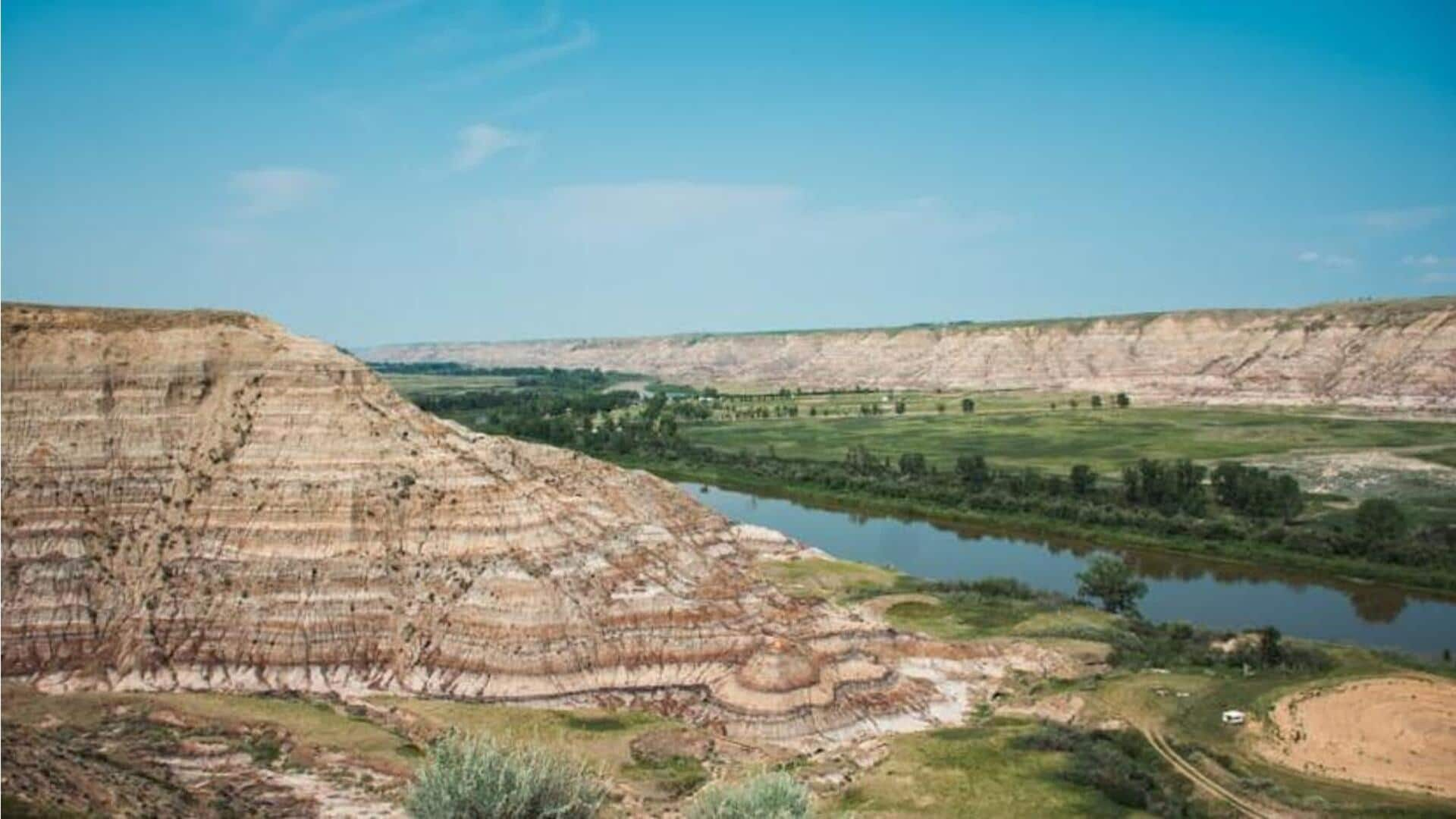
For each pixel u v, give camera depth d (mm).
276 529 83562
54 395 87188
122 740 62000
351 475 86500
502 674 77125
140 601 80000
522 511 87500
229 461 87062
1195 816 60156
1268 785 63312
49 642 77375
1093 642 92125
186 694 72250
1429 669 84188
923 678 83000
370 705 72312
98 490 84625
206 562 82250
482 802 38844
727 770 65062
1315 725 71812
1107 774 62969
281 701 70938
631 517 98062
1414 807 60375
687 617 82688
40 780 42000
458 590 81875
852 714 75000
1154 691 79000
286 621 79375
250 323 94812
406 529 85062
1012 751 67062
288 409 89438
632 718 72562
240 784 56469
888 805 59375
